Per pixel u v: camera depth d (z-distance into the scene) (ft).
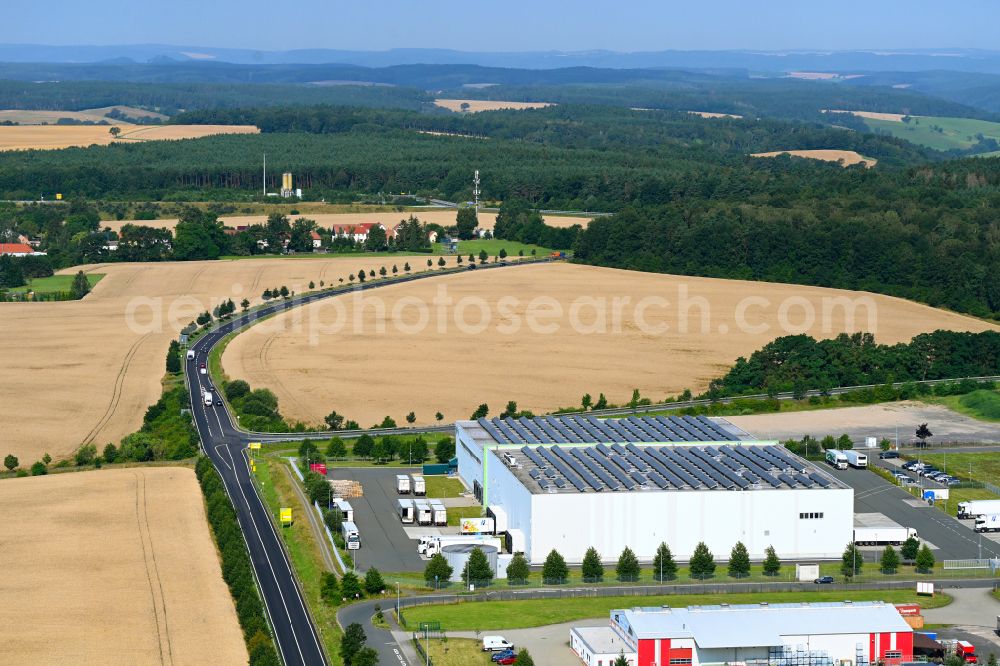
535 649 576.20
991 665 562.25
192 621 588.09
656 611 586.86
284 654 561.84
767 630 573.33
